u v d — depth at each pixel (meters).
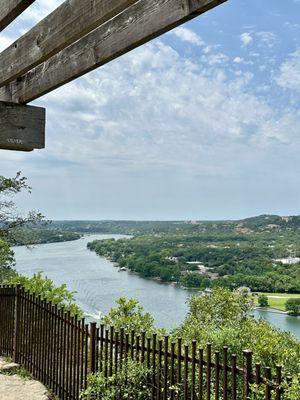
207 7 1.59
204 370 4.90
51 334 6.56
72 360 6.04
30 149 2.82
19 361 7.36
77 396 5.86
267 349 6.42
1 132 2.70
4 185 15.83
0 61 2.62
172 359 4.61
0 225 16.08
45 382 6.63
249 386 3.74
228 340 6.71
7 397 5.89
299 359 6.42
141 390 4.85
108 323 8.16
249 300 9.82
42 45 2.22
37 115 2.81
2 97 2.94
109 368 5.32
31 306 7.13
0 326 7.91
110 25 2.06
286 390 3.49
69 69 2.33
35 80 2.61
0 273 13.66
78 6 1.97
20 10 2.07
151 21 1.82
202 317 9.54
